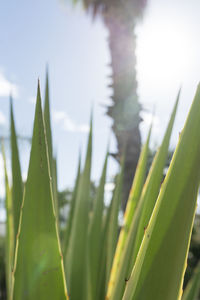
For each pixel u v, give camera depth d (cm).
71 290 107
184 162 48
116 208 117
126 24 443
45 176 54
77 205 116
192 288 125
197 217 581
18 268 54
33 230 54
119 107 404
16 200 74
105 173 120
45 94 84
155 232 49
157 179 67
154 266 48
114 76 423
